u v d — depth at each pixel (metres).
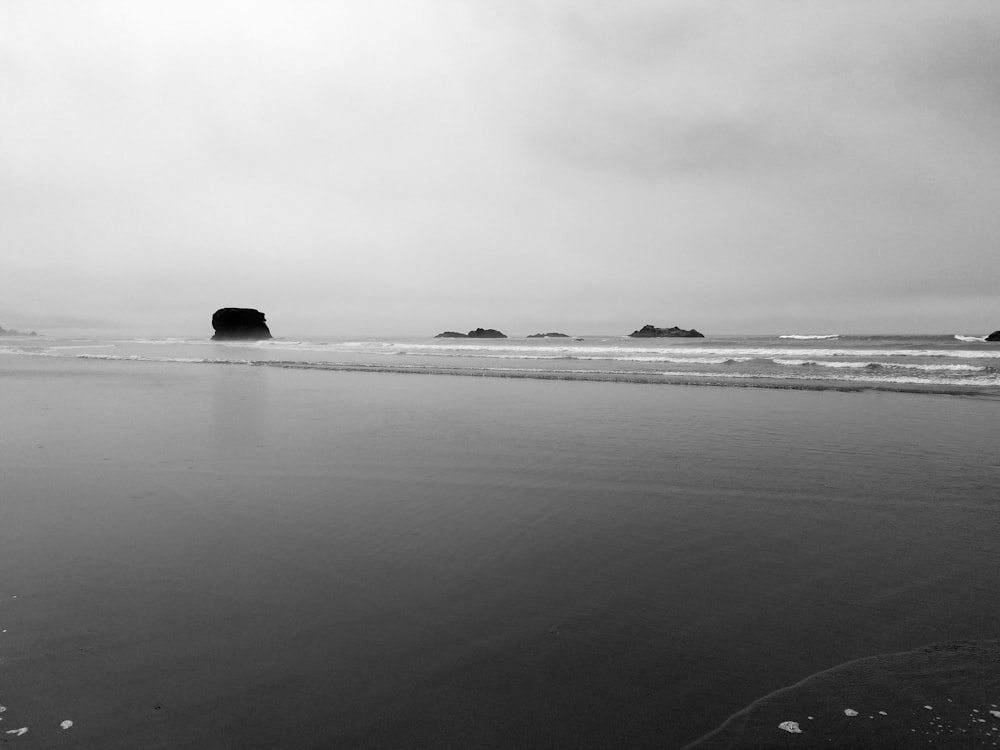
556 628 3.33
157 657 3.00
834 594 3.73
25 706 2.61
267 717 2.54
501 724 2.50
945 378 17.30
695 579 3.98
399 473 6.80
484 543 4.66
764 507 5.56
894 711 2.53
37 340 78.44
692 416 10.84
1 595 3.69
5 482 6.37
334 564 4.22
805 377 18.08
